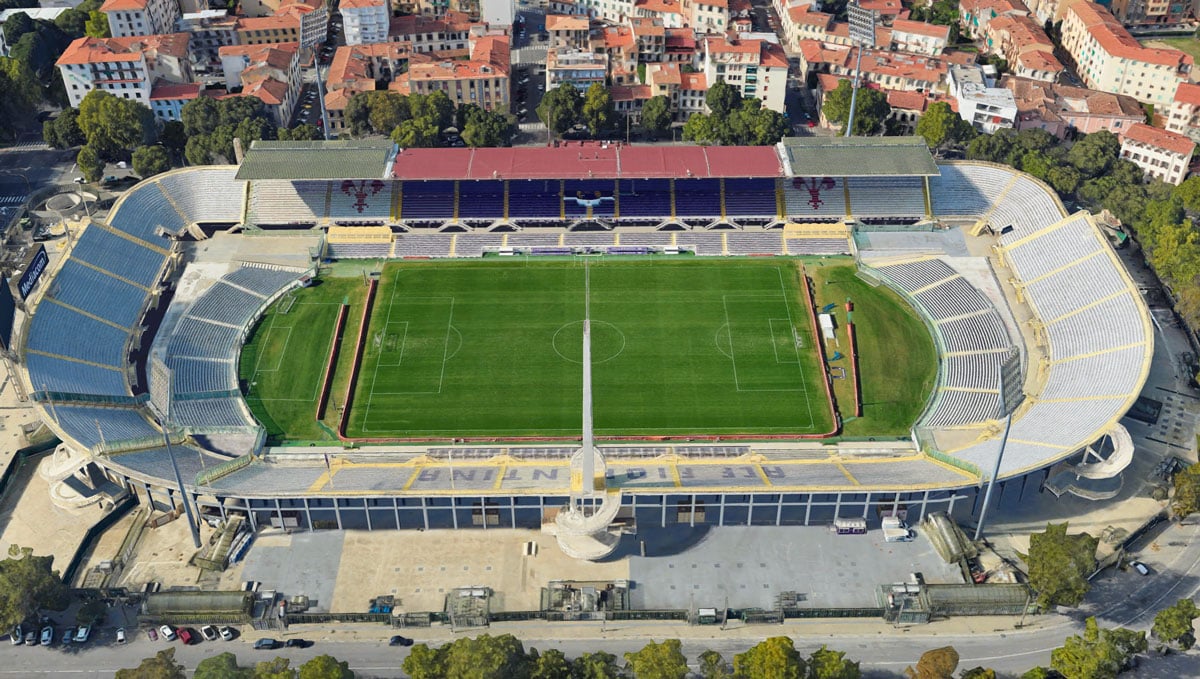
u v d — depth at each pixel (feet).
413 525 486.38
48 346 560.20
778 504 476.95
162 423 525.75
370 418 561.84
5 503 502.38
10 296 526.98
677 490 467.11
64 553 474.08
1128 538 470.80
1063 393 548.31
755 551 474.49
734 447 538.88
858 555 471.21
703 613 440.04
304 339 620.49
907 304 646.74
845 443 542.16
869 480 478.18
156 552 474.49
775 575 462.19
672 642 401.90
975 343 603.26
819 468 504.02
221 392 576.20
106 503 497.46
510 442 544.21
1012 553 471.62
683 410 566.77
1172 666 420.77
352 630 439.63
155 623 440.45
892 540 477.77
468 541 479.82
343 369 597.93
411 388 583.17
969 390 570.46
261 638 435.53
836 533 482.69
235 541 475.72
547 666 396.57
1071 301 612.29
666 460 517.14
